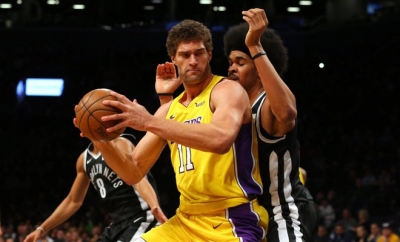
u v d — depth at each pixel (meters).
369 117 26.92
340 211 20.25
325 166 24.17
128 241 6.55
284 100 4.33
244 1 32.53
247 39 4.35
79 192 6.95
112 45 28.70
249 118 4.45
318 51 28.34
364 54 27.36
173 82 5.18
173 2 32.28
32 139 27.88
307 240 4.67
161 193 23.78
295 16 34.56
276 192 4.68
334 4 30.84
